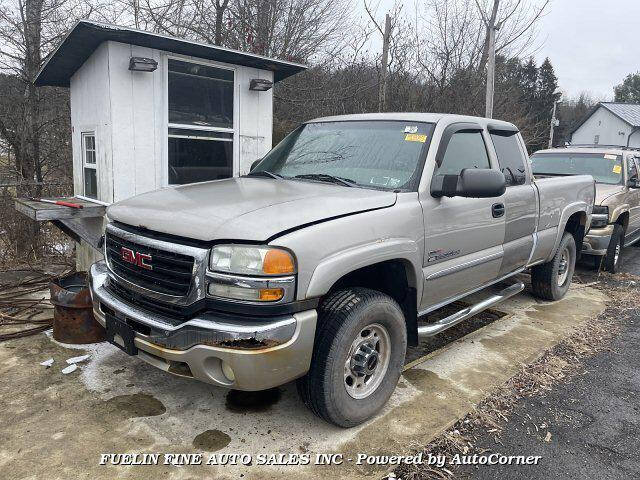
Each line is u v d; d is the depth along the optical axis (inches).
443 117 153.0
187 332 102.2
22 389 135.8
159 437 116.8
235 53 224.2
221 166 248.4
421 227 131.6
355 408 119.9
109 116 208.5
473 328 197.6
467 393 142.9
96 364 151.4
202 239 103.2
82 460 107.7
